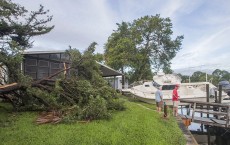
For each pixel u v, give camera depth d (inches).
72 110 506.6
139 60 1603.1
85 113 495.5
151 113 627.8
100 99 508.4
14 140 349.7
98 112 499.5
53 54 892.6
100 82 641.0
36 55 848.3
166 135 416.5
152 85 1032.8
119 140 354.3
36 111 565.0
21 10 618.5
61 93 563.5
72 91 574.2
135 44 1590.8
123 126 441.4
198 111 670.5
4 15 575.8
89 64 641.0
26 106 557.6
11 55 526.9
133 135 388.8
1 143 334.6
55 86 557.9
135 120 504.1
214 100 958.4
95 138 361.1
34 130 405.4
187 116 697.6
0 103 644.1
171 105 954.7
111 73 1159.6
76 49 644.1
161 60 1706.4
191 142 424.5
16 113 540.7
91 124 454.3
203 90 1001.5
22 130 403.2
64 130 406.6
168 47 1684.3
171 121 552.4
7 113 539.8
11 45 529.3
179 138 422.0
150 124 470.3
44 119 472.1
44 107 545.6
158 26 1631.4
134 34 1641.2
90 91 558.3
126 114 579.8
